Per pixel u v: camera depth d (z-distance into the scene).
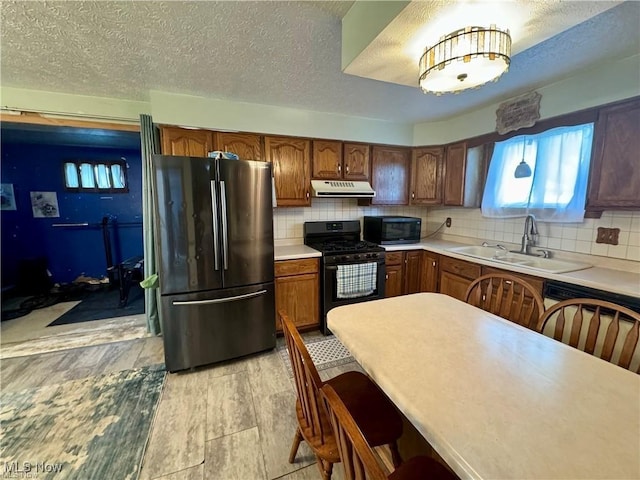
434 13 1.03
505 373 0.90
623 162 1.81
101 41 1.58
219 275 2.23
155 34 1.52
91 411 1.78
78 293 4.13
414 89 2.28
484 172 2.94
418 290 3.29
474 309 1.43
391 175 3.32
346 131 3.00
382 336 1.13
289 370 2.25
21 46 1.63
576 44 1.59
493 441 0.64
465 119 2.93
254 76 2.04
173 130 2.44
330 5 1.31
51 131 3.13
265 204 2.36
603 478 0.55
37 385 2.03
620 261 2.02
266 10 1.33
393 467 1.26
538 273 2.02
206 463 1.44
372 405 1.20
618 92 1.80
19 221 4.07
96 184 4.37
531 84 2.16
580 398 0.79
